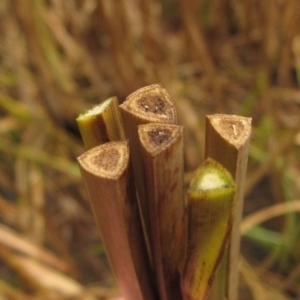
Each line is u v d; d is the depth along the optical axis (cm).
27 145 41
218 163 11
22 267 31
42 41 39
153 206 12
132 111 12
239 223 13
